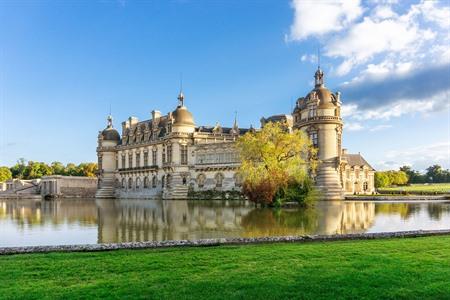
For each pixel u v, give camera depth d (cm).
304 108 8125
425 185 17462
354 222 3628
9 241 2683
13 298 1214
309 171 7619
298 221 3738
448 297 1225
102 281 1381
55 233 3075
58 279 1419
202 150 9812
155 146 10962
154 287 1306
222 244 2109
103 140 12800
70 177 13238
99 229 3316
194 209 5666
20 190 13700
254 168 5691
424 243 2052
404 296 1227
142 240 2677
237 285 1320
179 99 10562
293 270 1493
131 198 11450
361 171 10531
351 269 1502
